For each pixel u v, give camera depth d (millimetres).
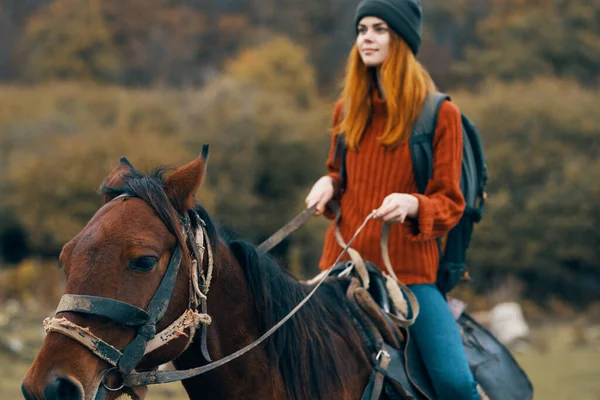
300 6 57281
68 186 26406
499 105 29734
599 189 27625
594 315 24719
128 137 28391
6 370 10539
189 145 30906
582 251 27750
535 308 25484
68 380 2166
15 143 31547
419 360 3053
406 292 3053
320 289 3008
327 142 32344
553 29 41875
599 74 41531
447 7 50562
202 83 51250
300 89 43875
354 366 2871
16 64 54156
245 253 2688
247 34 54469
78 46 50531
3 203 28156
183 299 2398
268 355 2670
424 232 3018
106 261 2266
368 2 3271
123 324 2260
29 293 18703
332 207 3354
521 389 3393
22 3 59844
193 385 2645
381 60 3264
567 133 29422
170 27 55656
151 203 2363
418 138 3188
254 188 31219
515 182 28656
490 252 27562
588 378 11641
